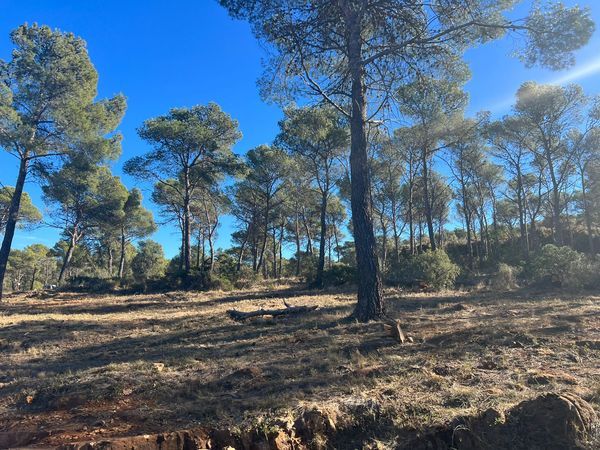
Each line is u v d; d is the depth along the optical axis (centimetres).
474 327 748
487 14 1039
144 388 509
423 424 358
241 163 3033
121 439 355
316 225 4778
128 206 4362
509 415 349
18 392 535
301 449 353
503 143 2945
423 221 4228
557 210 2638
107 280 2967
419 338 693
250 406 418
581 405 343
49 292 2722
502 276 1666
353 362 565
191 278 2591
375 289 948
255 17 1112
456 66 1190
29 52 2045
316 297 1691
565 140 2675
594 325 715
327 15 1105
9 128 1945
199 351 726
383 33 1150
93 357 746
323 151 2588
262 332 877
